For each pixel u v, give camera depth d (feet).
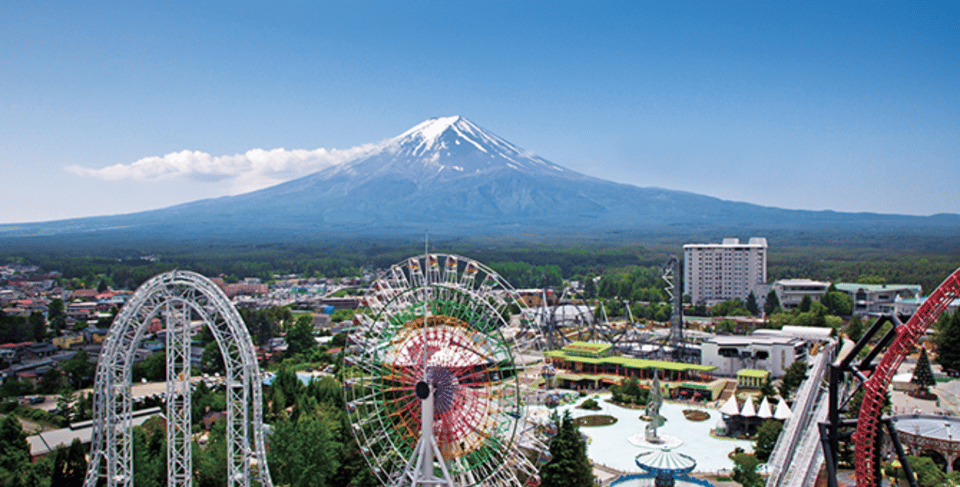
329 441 487.61
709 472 539.70
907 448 498.28
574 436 463.42
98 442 407.64
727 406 652.89
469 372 391.04
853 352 354.54
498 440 384.06
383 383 397.60
